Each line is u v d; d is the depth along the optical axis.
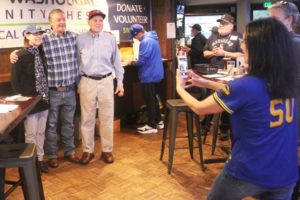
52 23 3.39
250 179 1.43
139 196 2.98
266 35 1.37
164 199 2.92
